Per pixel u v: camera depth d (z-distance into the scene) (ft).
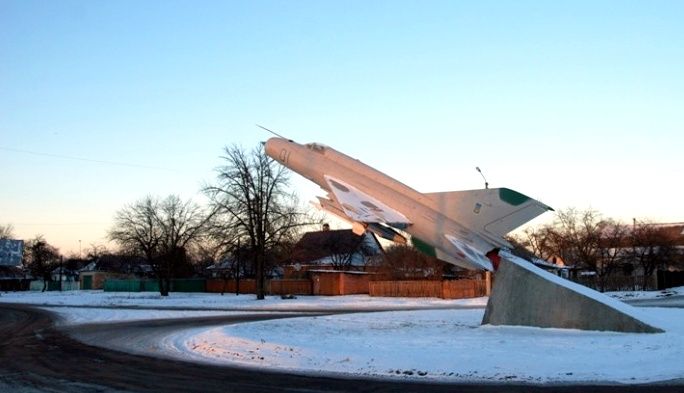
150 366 48.73
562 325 64.54
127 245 228.43
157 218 223.10
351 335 64.59
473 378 41.24
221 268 245.45
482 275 204.44
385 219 72.43
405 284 183.73
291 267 237.45
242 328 73.92
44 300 185.88
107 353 57.77
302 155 89.45
